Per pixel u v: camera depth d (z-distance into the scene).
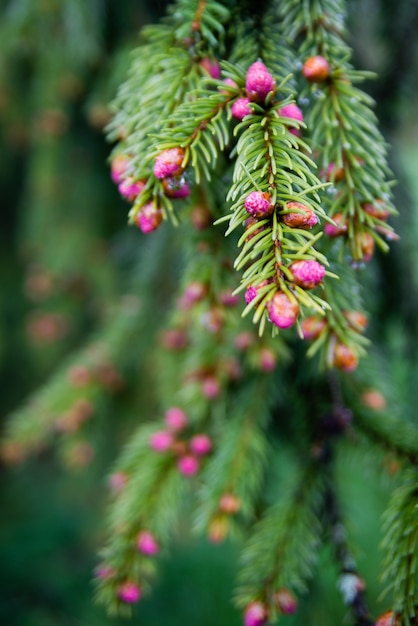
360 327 0.68
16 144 1.77
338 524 0.73
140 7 0.94
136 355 1.16
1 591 2.03
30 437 1.03
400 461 0.73
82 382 1.10
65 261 1.67
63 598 2.02
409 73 0.87
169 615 2.00
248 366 0.80
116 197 1.66
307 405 0.78
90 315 1.86
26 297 2.17
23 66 1.44
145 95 0.65
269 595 0.69
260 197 0.58
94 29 0.95
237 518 0.77
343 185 0.65
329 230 0.65
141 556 0.73
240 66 0.64
